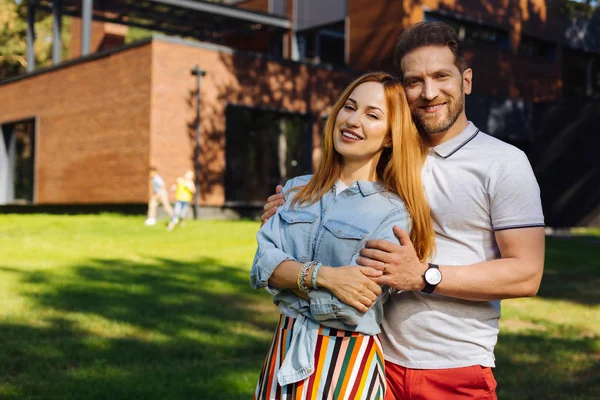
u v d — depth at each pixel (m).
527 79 25.64
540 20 26.09
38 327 6.02
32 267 9.36
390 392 2.47
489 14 24.39
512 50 25.16
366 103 2.31
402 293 2.40
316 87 22.45
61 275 8.82
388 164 2.36
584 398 4.55
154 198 16.20
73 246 11.58
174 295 7.80
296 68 21.94
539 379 4.96
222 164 20.30
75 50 32.75
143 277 8.97
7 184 26.09
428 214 2.34
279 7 26.61
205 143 19.98
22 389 4.33
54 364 4.98
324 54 26.73
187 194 15.36
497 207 2.29
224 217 20.50
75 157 22.12
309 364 2.18
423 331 2.37
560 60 26.78
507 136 23.77
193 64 19.73
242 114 21.11
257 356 5.39
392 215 2.29
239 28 26.62
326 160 2.42
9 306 6.82
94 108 21.27
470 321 2.36
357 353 2.20
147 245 12.11
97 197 21.14
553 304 8.24
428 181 2.39
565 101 23.17
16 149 25.81
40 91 23.70
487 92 24.30
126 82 20.00
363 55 23.69
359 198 2.33
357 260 2.19
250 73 20.89
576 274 10.88
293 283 2.21
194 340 5.76
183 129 19.58
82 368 4.88
